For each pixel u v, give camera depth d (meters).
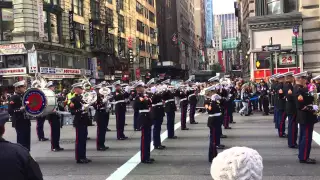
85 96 9.43
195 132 13.34
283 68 24.70
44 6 30.84
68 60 34.22
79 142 8.98
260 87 20.14
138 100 8.82
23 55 29.03
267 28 24.97
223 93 11.24
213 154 8.48
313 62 24.30
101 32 42.19
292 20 24.31
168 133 12.16
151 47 66.44
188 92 15.42
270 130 13.10
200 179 7.11
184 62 101.88
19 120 9.95
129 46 51.88
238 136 11.98
